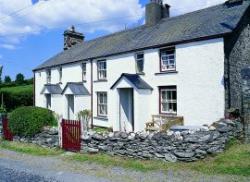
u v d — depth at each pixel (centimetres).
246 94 1262
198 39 1568
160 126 1669
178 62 1683
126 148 1266
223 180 920
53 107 2728
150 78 1852
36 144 1656
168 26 2064
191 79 1609
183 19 2050
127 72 2022
